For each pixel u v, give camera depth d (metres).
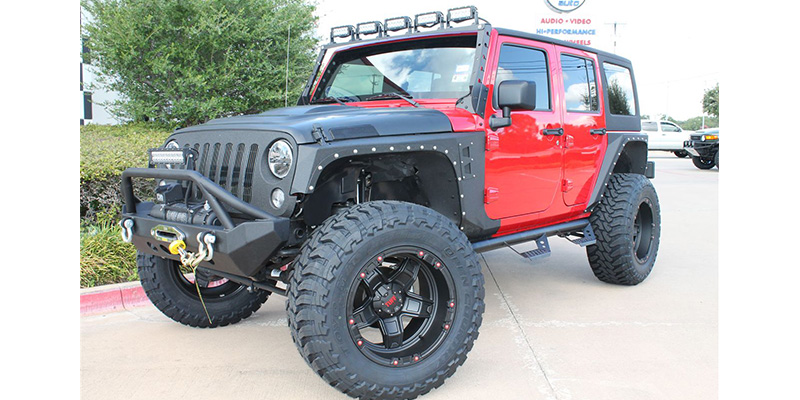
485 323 3.84
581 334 3.60
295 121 2.70
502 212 3.44
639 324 3.79
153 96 8.78
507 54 3.52
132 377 2.97
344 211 2.60
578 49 4.23
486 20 3.50
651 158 23.80
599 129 4.30
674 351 3.30
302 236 2.80
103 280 4.44
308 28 9.22
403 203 2.68
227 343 3.48
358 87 3.87
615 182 4.59
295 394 2.78
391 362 2.58
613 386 2.85
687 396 2.73
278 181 2.56
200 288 3.67
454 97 3.40
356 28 4.00
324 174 2.78
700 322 3.82
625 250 4.43
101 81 8.95
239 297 3.78
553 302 4.31
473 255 2.76
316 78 4.11
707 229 7.49
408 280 2.75
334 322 2.41
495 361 3.18
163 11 8.15
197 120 8.88
